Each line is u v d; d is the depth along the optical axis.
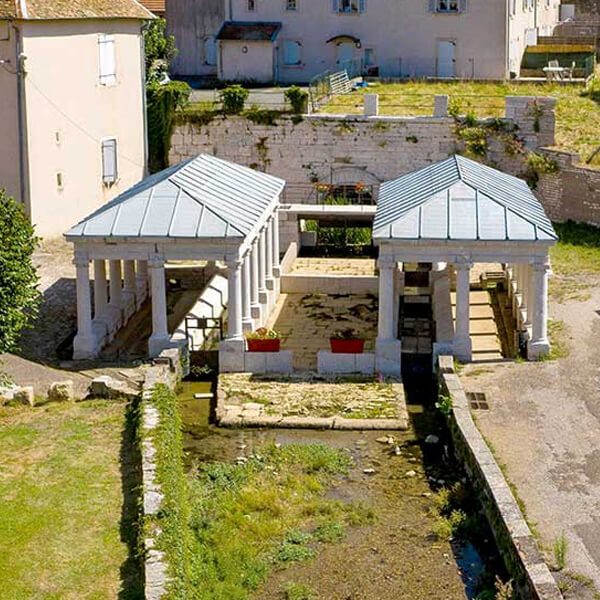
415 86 52.72
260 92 53.47
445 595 19.67
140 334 33.53
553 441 24.19
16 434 25.19
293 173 47.09
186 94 47.56
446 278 37.00
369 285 37.56
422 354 30.22
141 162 47.38
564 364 29.05
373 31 57.25
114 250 30.44
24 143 40.31
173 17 63.88
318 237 43.47
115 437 25.05
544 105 44.38
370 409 27.77
